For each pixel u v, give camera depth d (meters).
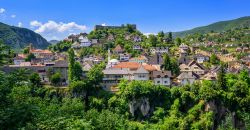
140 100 155.25
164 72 178.12
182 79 182.12
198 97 153.38
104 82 174.00
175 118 145.50
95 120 92.38
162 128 141.00
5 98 31.95
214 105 151.00
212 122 144.00
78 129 42.28
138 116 154.00
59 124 35.59
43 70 186.88
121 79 173.25
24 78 36.50
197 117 147.38
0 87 32.03
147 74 176.75
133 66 191.75
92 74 164.25
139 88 155.38
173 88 159.12
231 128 131.00
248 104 150.75
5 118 29.80
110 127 95.56
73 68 167.62
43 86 163.50
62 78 182.88
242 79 173.75
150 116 154.50
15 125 30.05
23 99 36.22
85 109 156.00
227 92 155.12
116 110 151.00
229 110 152.12
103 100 157.88
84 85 160.38
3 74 34.12
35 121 33.25
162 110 151.00
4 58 37.12
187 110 153.25
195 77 184.25
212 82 161.62
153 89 157.50
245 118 94.25
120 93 159.38
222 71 162.88
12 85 34.09
